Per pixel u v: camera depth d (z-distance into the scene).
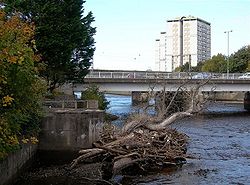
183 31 155.62
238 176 20.86
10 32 15.77
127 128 23.31
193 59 152.00
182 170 22.02
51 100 32.81
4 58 14.88
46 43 33.72
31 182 19.53
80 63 39.81
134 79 54.72
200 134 38.50
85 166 22.41
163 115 24.92
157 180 19.89
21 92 17.23
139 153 21.23
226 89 64.69
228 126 46.50
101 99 45.22
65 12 36.16
